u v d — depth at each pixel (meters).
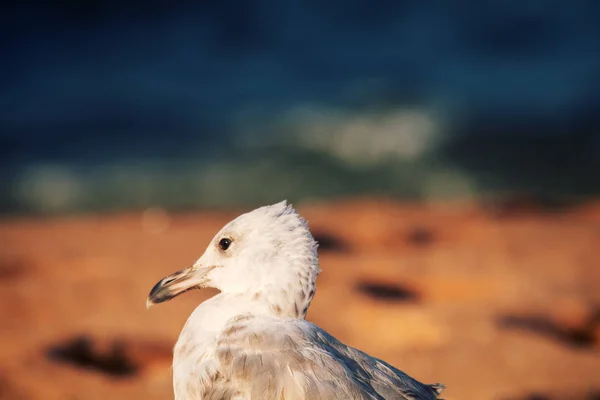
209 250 4.31
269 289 4.02
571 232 12.27
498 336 7.66
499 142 20.25
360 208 14.06
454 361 7.11
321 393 3.51
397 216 13.16
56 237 12.08
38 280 9.54
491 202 15.24
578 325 8.39
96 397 6.49
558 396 6.44
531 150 19.81
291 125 21.52
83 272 9.91
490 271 9.78
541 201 15.12
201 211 15.62
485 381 6.68
